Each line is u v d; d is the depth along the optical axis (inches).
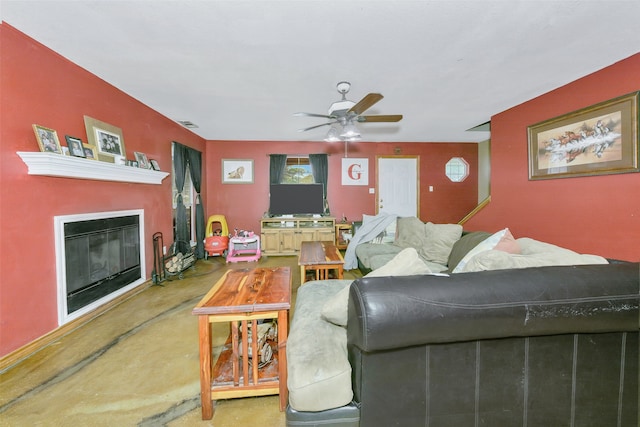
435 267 107.7
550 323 38.2
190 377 64.4
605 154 93.6
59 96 84.4
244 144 212.2
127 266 115.9
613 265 43.3
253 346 54.7
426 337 37.1
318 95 119.3
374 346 36.3
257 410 55.2
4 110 68.9
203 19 67.6
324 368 41.0
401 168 225.9
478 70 96.2
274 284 66.0
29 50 75.0
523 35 75.2
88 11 64.5
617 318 38.9
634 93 85.0
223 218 200.2
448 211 229.1
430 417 40.6
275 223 205.6
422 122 165.8
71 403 56.2
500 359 40.7
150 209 132.9
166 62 89.7
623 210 89.7
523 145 129.4
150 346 77.4
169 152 153.1
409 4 62.4
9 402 56.5
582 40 77.9
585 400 42.5
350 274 148.8
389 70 95.9
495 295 37.7
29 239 74.4
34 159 71.9
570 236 106.9
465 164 230.1
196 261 182.9
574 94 105.1
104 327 88.4
